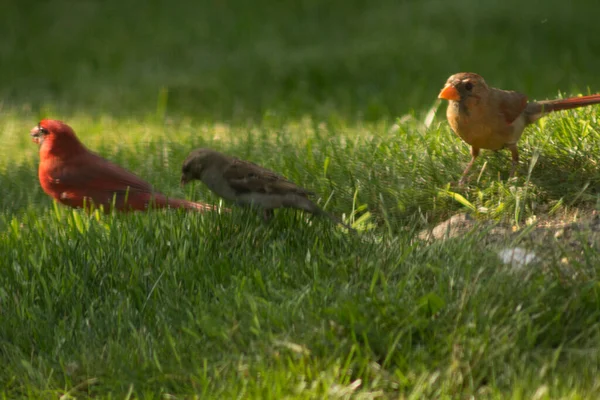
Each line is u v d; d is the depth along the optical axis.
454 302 7.49
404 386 6.88
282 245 9.02
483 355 6.93
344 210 10.28
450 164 10.87
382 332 7.31
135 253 9.00
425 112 17.98
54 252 9.09
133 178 10.74
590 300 7.41
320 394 6.82
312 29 27.03
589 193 9.82
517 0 26.72
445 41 24.53
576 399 6.26
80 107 22.03
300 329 7.45
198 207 10.02
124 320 8.20
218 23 28.16
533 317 7.23
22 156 15.14
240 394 6.82
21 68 26.17
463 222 9.47
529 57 23.75
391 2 28.33
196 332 7.88
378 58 23.39
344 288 7.87
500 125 10.02
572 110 11.68
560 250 8.31
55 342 8.05
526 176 10.25
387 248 8.73
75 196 10.77
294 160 11.67
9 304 8.55
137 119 19.89
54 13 30.19
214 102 22.05
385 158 11.19
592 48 24.42
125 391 7.32
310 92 22.34
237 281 8.24
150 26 28.50
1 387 7.66
